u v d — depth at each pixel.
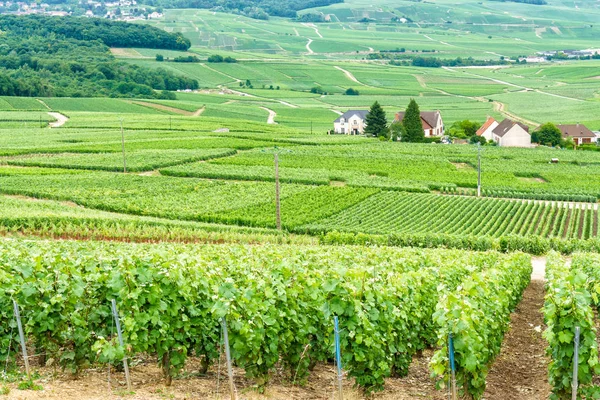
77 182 91.19
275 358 17.88
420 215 83.44
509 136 152.00
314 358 19.94
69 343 18.58
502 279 27.39
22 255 24.06
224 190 91.50
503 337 24.80
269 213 79.69
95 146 122.56
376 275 21.53
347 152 127.50
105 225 63.53
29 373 17.55
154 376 18.81
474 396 17.97
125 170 102.88
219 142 131.25
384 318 18.69
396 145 141.50
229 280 17.70
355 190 94.50
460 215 83.31
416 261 32.53
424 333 23.28
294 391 18.48
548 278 32.81
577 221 81.31
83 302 17.98
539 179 109.88
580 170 115.19
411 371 22.16
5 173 95.88
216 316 16.53
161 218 75.75
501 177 108.12
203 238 63.84
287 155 120.88
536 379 21.58
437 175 108.44
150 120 169.62
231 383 16.52
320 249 42.09
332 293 18.08
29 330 17.48
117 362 18.02
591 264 36.97
